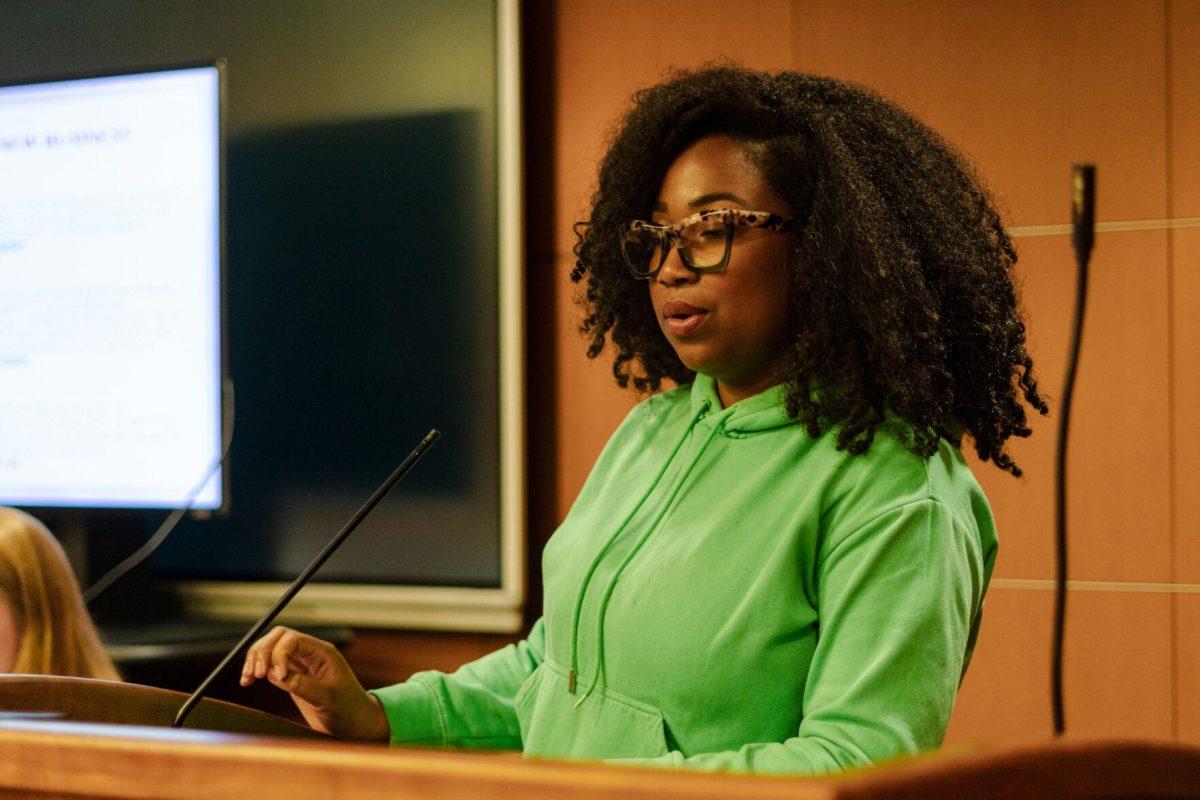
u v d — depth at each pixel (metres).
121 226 4.23
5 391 4.34
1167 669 3.62
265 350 4.35
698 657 1.75
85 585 4.28
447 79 4.14
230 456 4.36
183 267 4.18
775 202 1.92
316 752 0.97
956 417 1.97
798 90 2.04
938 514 1.73
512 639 4.12
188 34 4.46
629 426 2.24
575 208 4.10
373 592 4.16
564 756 1.89
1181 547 3.62
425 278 4.17
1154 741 1.00
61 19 4.61
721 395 2.07
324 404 4.28
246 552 4.34
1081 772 0.94
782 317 1.93
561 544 2.09
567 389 4.11
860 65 3.87
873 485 1.75
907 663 1.62
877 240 1.84
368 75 4.25
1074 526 3.70
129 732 1.09
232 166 4.40
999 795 0.89
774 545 1.77
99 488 4.26
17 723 1.16
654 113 2.05
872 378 1.84
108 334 4.24
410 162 4.20
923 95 3.82
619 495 2.07
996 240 2.12
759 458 1.90
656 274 1.95
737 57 3.96
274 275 4.34
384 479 4.20
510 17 4.04
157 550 4.43
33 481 4.32
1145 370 3.66
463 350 4.12
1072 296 3.71
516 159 4.03
